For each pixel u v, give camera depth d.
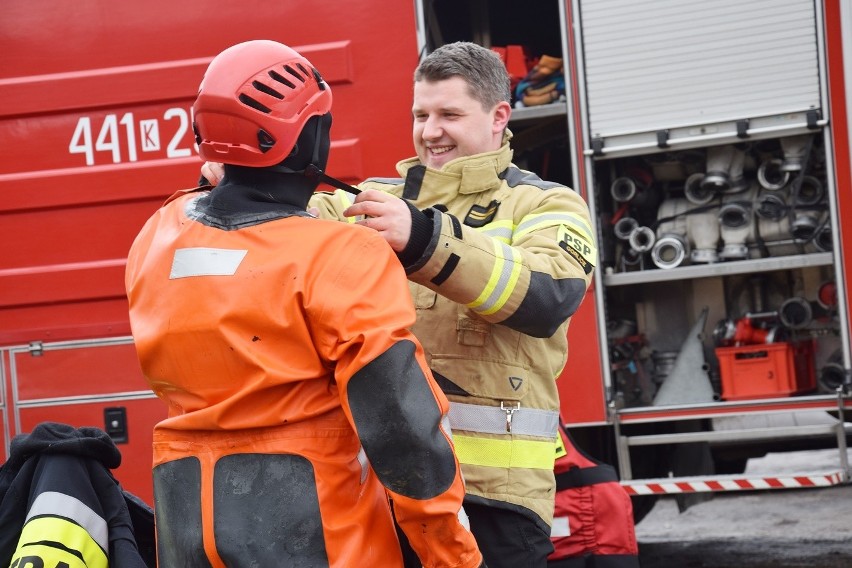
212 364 2.46
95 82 5.88
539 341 3.07
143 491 5.81
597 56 5.83
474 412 2.99
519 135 6.29
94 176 5.88
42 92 5.90
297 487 2.42
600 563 4.25
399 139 5.75
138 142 5.88
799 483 5.62
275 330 2.42
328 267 2.43
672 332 6.25
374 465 2.40
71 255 5.90
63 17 5.91
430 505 2.41
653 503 6.13
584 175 5.84
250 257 2.46
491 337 3.00
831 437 6.48
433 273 2.68
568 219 3.03
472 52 3.20
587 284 3.00
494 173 3.16
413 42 5.75
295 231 2.48
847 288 5.58
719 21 5.71
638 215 6.22
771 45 5.66
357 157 5.77
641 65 5.79
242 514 2.42
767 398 5.77
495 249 2.74
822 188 5.79
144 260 2.62
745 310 6.18
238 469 2.45
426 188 3.17
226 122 2.49
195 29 5.86
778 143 5.91
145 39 5.88
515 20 6.83
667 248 5.95
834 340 6.04
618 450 5.78
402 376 2.38
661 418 5.79
